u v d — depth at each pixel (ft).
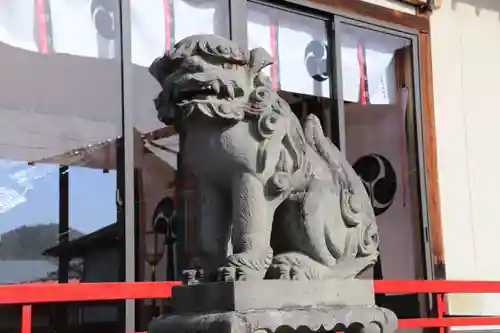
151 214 14.20
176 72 7.45
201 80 7.22
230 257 7.35
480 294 18.67
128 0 14.53
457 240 18.62
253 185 7.55
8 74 13.34
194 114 7.37
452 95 19.33
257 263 7.34
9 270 12.87
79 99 13.92
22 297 9.68
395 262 17.63
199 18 15.48
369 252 8.50
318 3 17.08
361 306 7.74
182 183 14.58
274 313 6.88
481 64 20.11
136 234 13.99
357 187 8.67
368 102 17.87
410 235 17.97
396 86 18.35
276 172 7.68
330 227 8.04
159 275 14.10
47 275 13.21
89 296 10.37
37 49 13.56
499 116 20.13
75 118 13.87
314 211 7.95
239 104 7.51
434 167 18.48
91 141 13.92
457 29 19.79
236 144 7.50
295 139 7.98
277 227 8.19
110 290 10.63
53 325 13.26
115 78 14.21
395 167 18.02
